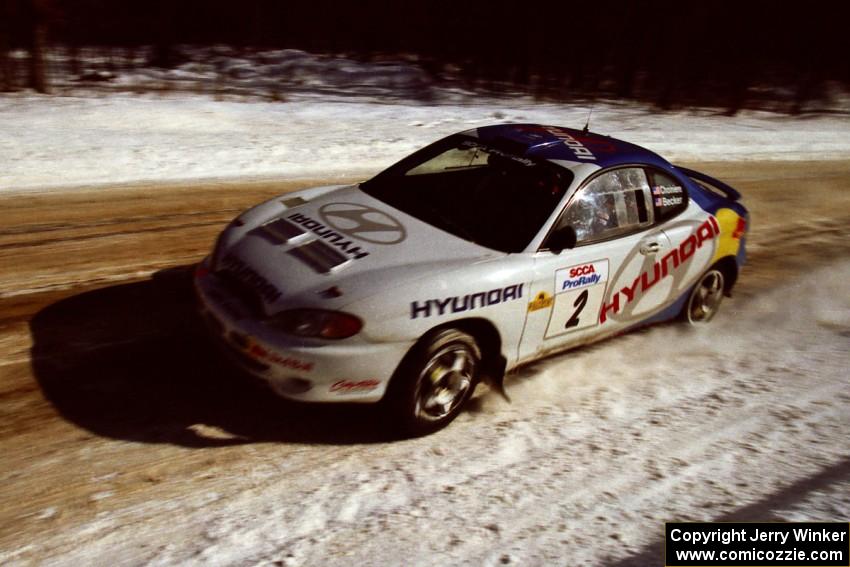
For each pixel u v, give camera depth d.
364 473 3.34
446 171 4.46
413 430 3.63
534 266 3.84
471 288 3.57
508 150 4.47
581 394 4.32
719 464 3.60
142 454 3.30
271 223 4.02
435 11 31.67
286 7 33.38
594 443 3.76
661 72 29.30
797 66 32.81
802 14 31.45
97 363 4.03
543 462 3.54
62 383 3.79
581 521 3.07
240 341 3.44
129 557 2.67
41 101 12.84
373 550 2.79
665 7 28.09
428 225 4.01
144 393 3.78
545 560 2.80
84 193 7.33
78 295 4.89
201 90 17.66
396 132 12.45
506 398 4.14
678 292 5.02
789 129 18.45
